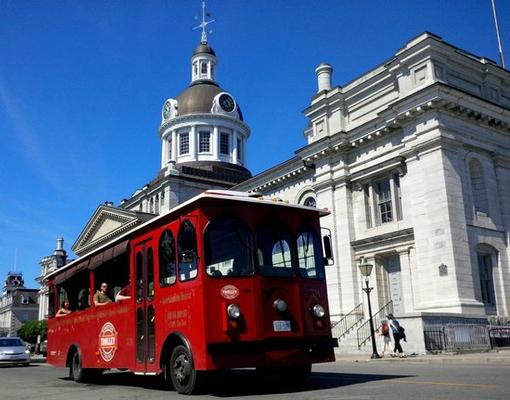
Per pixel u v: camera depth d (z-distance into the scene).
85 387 13.44
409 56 26.88
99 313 14.10
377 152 28.97
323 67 33.66
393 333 21.11
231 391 10.16
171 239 10.90
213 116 62.31
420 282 25.00
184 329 10.00
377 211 29.12
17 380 17.33
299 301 10.35
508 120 27.92
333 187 31.05
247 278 9.95
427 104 25.28
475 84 28.36
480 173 26.91
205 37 69.31
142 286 11.87
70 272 16.67
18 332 71.88
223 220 10.20
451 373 12.44
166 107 65.12
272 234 10.59
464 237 24.36
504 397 7.68
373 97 29.84
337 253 30.06
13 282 127.25
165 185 53.25
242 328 9.60
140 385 13.05
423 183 25.44
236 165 61.59
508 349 22.23
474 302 23.39
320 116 32.62
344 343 26.47
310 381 11.52
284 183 37.12
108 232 55.28
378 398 8.04
